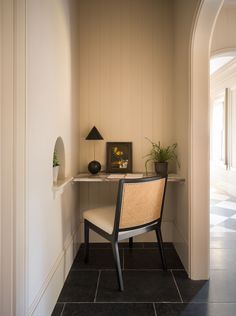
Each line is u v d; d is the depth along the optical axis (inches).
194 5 78.4
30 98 51.6
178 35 101.4
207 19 76.0
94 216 88.4
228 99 226.2
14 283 48.3
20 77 47.8
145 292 74.6
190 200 83.4
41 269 59.1
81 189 115.0
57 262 72.7
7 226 47.8
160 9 112.3
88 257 96.4
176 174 105.9
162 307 67.8
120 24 112.7
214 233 124.6
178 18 101.2
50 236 66.4
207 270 82.0
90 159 114.0
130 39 112.8
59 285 73.7
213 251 103.0
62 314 65.1
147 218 83.9
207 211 82.3
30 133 51.7
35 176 54.7
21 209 48.3
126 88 113.3
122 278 82.4
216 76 230.2
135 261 95.0
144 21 112.6
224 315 64.7
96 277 83.4
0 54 47.1
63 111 81.3
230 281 80.6
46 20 63.0
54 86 70.3
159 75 113.0
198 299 71.2
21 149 48.1
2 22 47.1
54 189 67.7
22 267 48.5
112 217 85.6
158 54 112.7
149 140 113.7
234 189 218.5
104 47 113.0
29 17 51.1
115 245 77.0
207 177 82.6
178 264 92.6
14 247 48.1
